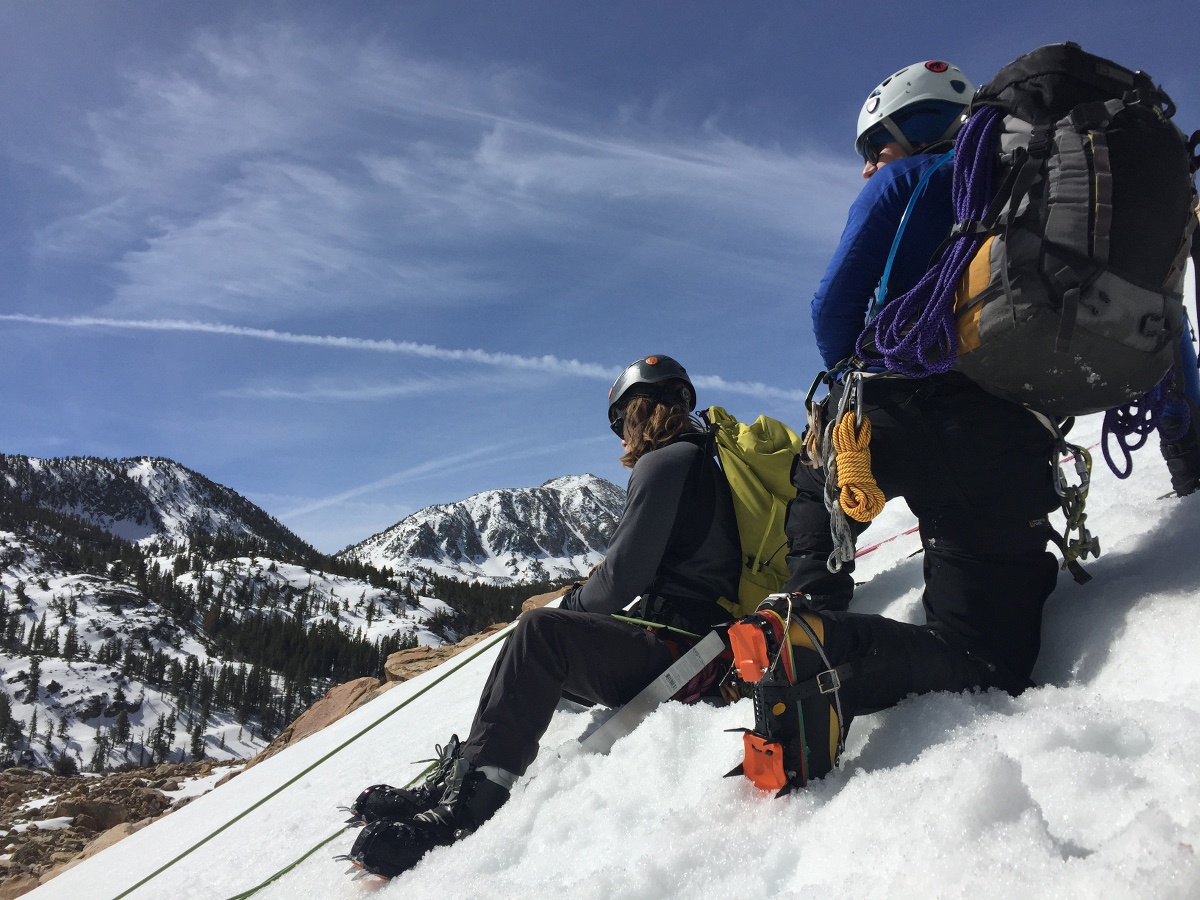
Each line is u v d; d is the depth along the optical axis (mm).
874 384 2121
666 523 2719
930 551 2229
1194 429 2270
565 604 2930
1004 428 2004
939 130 2266
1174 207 1733
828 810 1696
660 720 2457
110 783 13000
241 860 3785
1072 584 2447
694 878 1658
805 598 1963
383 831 2314
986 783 1415
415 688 6980
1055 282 1701
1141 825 1216
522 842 2207
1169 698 1771
